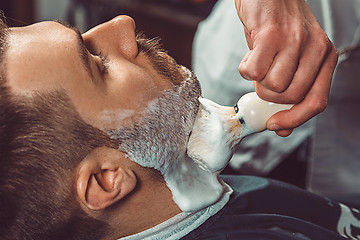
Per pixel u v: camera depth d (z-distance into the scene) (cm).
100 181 72
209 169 77
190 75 80
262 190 92
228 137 75
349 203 112
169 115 75
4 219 68
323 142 137
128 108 72
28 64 67
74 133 69
